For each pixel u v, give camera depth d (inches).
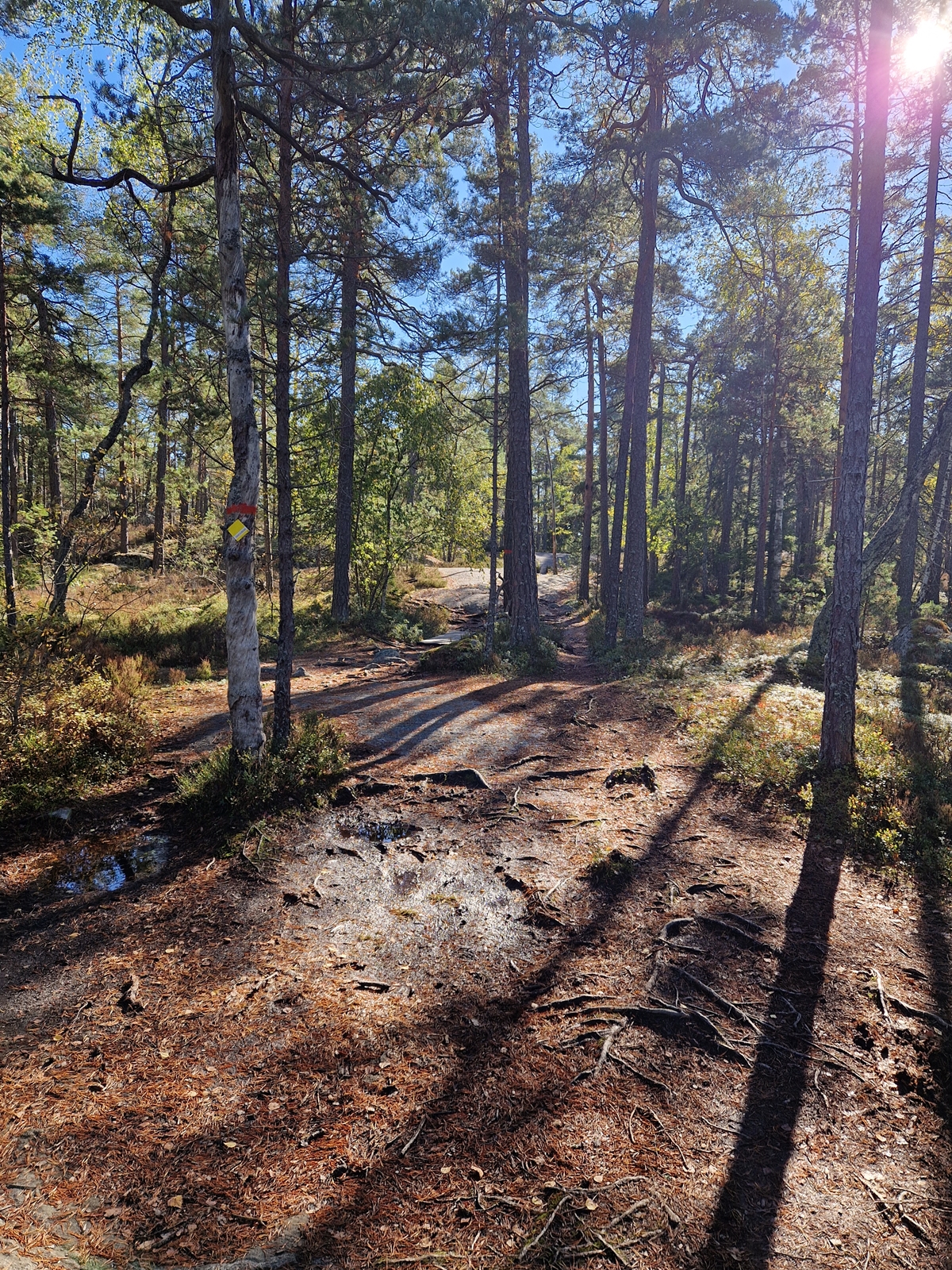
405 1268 106.3
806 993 178.9
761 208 667.4
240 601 279.1
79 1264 106.0
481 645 615.8
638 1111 140.3
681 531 1259.8
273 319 308.3
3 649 396.8
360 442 801.6
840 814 277.3
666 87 606.2
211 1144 131.0
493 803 292.5
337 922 208.5
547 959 191.9
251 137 304.5
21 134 563.5
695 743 370.9
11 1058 152.5
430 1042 159.2
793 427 1040.2
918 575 1269.7
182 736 362.9
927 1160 130.5
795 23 510.3
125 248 421.7
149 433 711.7
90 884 226.4
